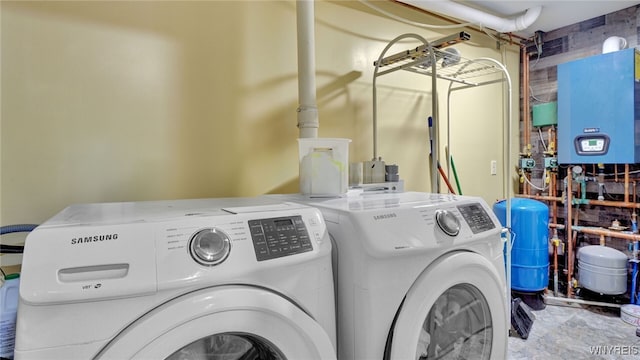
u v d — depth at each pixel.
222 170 1.57
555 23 2.73
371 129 2.06
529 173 3.01
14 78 1.18
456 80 2.22
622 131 2.32
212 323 0.64
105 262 0.59
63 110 1.25
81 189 1.28
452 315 1.15
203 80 1.52
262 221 0.79
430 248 0.96
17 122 1.18
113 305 0.58
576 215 2.78
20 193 1.19
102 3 1.31
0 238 1.17
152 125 1.41
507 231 2.03
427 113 2.33
